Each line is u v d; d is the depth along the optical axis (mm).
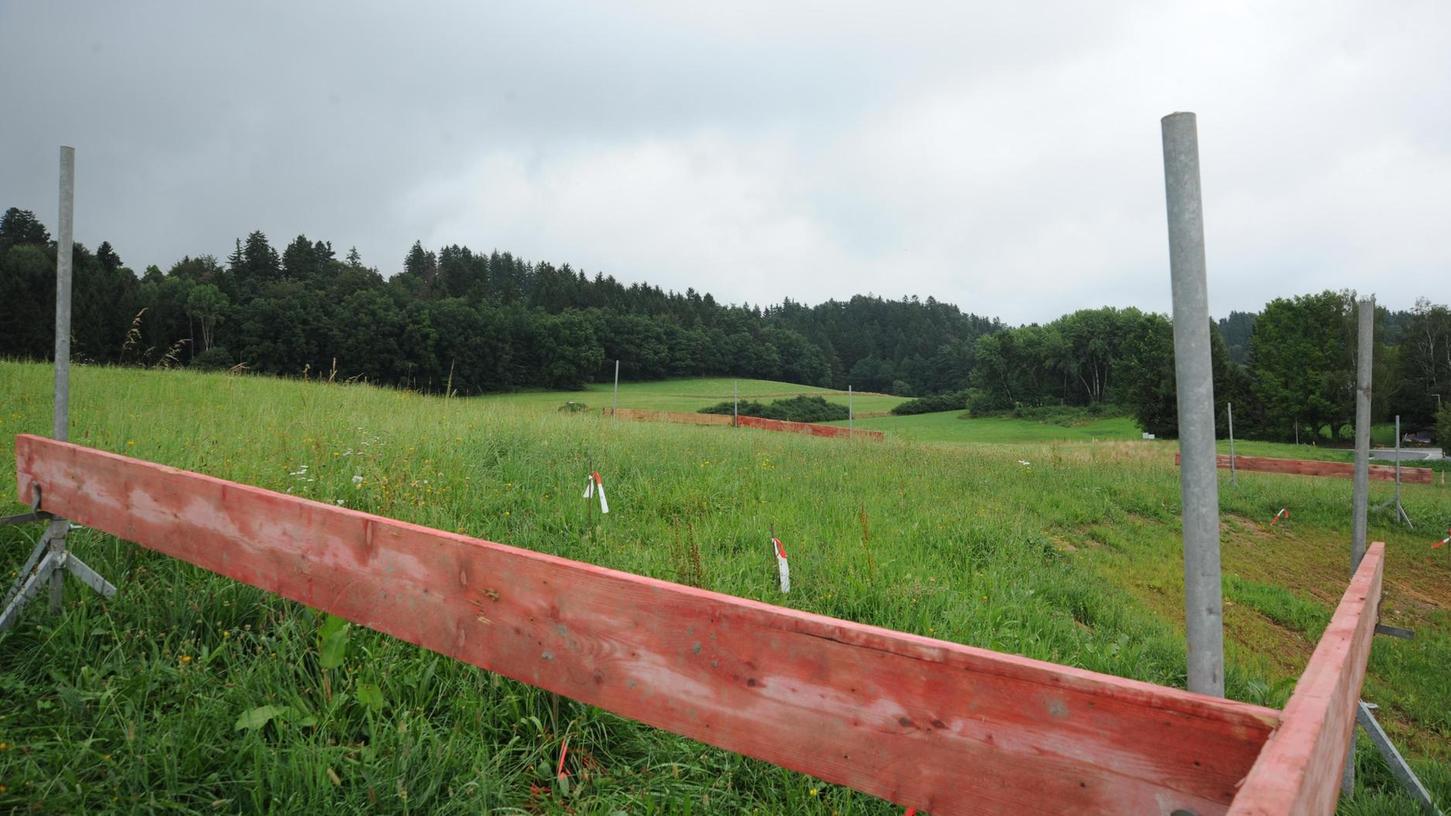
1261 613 9430
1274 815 901
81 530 4199
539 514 6586
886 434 23547
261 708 2699
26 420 7949
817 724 1612
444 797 2555
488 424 10539
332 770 2473
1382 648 8797
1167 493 14102
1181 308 2033
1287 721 1212
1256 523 14656
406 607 2301
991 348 95062
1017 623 5711
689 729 1769
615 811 2605
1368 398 4973
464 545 2154
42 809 2242
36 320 46344
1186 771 1284
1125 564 9539
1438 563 13469
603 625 1898
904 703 1521
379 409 11922
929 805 1494
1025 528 9312
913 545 7512
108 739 2637
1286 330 67500
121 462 3297
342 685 3049
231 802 2365
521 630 2041
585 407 27500
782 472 10289
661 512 7602
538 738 3021
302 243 112812
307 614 3502
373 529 2379
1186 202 2021
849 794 2963
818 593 5566
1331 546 13875
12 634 3352
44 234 97000
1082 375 97125
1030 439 60500
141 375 15695
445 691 3170
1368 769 5156
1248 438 68500
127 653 3229
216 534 2902
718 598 1738
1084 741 1362
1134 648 5945
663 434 13008
